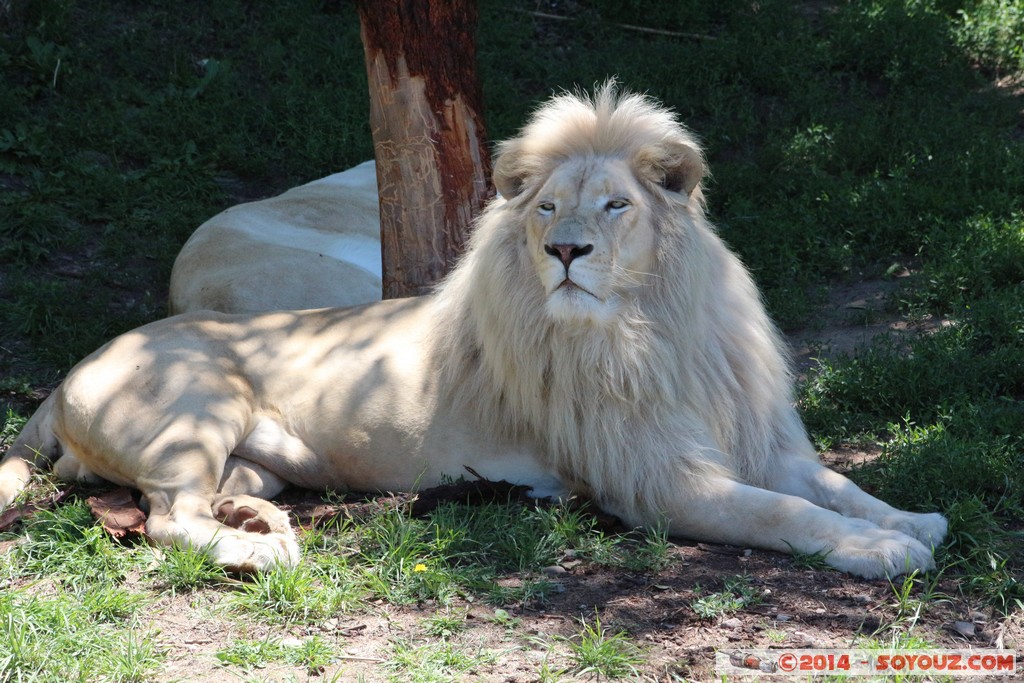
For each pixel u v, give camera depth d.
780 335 10.26
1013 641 5.46
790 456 7.26
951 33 17.42
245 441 7.37
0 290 11.44
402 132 9.07
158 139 14.55
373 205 12.16
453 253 9.22
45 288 11.18
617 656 5.22
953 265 11.07
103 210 13.17
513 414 7.01
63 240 12.40
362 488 7.46
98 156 14.17
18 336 10.72
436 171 9.11
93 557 6.26
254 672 5.19
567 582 6.13
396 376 7.34
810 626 5.59
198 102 15.52
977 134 14.48
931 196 12.70
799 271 11.95
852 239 12.52
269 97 15.86
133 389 7.13
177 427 6.92
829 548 6.23
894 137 14.50
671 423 6.71
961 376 8.84
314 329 7.73
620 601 5.90
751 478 7.17
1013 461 7.43
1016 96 16.25
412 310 7.65
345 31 17.89
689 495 6.64
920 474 7.18
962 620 5.64
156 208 13.36
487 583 6.02
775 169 14.18
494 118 15.43
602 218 6.44
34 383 9.76
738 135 15.41
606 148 6.74
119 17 17.41
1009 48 17.06
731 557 6.43
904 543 6.12
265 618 5.70
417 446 7.21
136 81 15.84
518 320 6.74
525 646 5.43
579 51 17.98
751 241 12.42
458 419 7.16
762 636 5.49
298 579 5.89
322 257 10.32
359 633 5.59
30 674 5.07
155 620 5.69
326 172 14.79
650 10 18.81
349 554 6.40
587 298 6.36
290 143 15.09
